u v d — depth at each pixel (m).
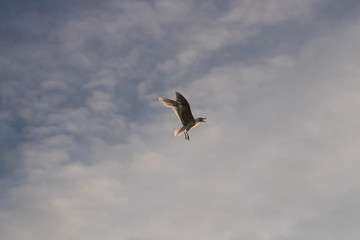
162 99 26.77
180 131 26.08
